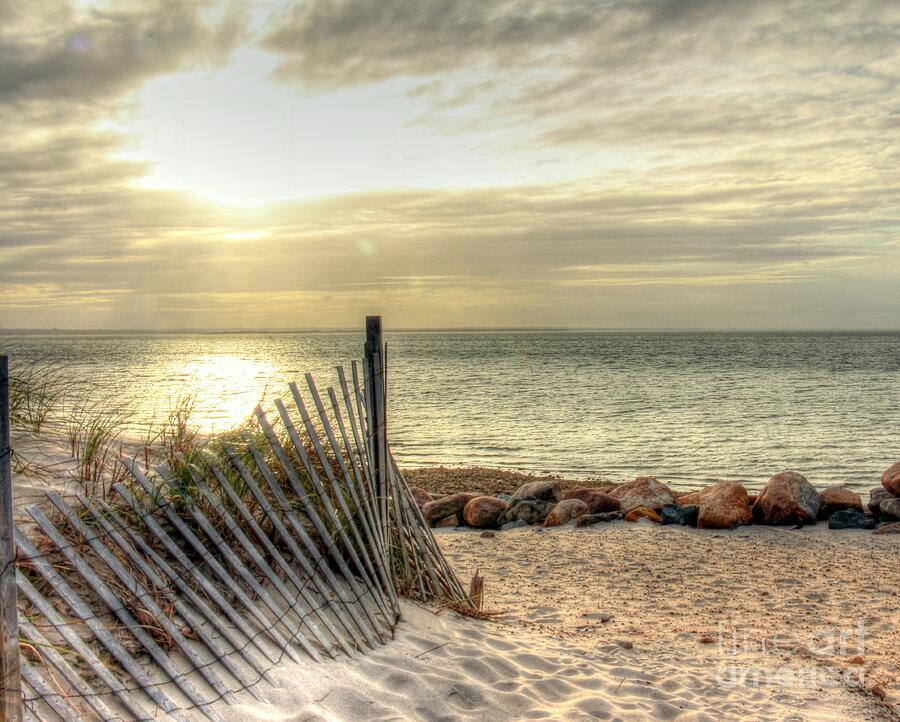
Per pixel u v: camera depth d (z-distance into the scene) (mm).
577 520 11094
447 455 22750
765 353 115625
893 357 99438
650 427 28828
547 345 172500
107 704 3350
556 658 5379
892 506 10781
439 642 5266
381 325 5922
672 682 5086
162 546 4387
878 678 5277
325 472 5406
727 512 10766
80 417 5922
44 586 3689
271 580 4613
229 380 40875
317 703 3994
